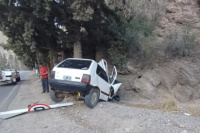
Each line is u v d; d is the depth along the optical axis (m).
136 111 6.25
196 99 11.28
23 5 8.99
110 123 5.45
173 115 6.12
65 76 6.55
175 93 11.61
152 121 5.36
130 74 13.20
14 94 11.48
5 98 10.15
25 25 9.74
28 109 6.66
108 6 12.45
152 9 17.23
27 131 5.14
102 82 7.57
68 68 6.79
